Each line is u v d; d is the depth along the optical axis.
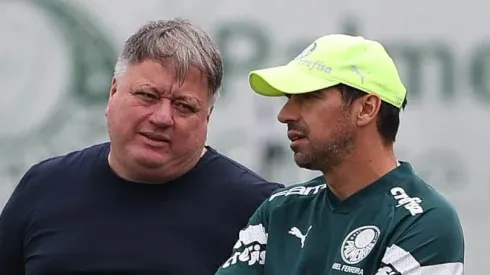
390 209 7.50
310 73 7.71
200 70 8.80
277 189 9.09
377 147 7.75
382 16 28.38
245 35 28.09
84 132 28.08
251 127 27.56
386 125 7.76
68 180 9.33
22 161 27.84
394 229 7.39
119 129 8.91
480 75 28.39
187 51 8.73
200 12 28.17
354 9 28.38
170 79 8.72
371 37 28.38
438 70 28.38
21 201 9.41
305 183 8.21
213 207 9.12
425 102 28.25
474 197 28.03
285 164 27.36
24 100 27.98
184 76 8.73
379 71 7.77
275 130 27.47
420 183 7.69
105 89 28.16
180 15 28.23
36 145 27.92
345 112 7.66
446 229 7.36
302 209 7.96
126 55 8.91
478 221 27.77
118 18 28.33
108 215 9.09
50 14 28.22
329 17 28.30
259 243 8.10
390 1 28.39
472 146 28.20
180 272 8.92
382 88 7.72
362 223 7.55
